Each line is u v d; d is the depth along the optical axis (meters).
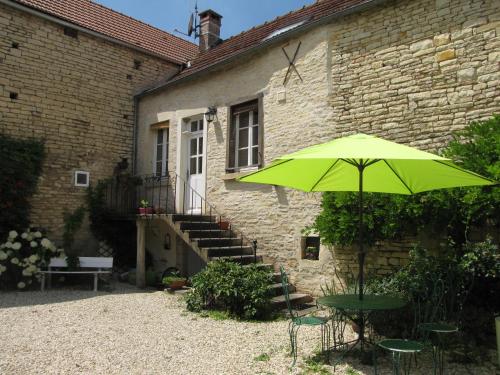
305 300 6.80
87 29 9.84
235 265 6.49
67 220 9.38
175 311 6.28
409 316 4.50
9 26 8.80
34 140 8.98
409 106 6.18
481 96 5.54
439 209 5.04
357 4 6.71
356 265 6.47
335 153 3.27
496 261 4.56
